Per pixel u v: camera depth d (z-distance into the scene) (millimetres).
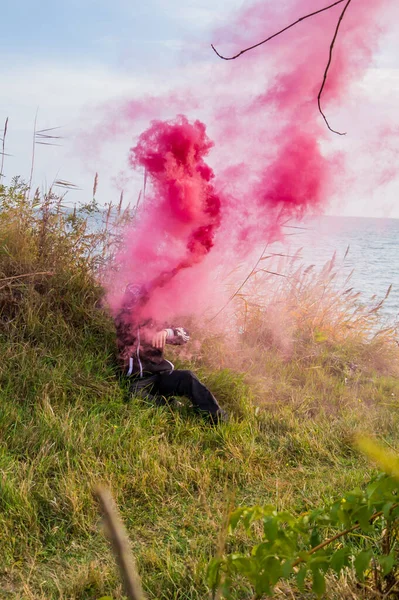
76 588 2928
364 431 5129
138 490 3912
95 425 4613
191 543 3326
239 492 4066
